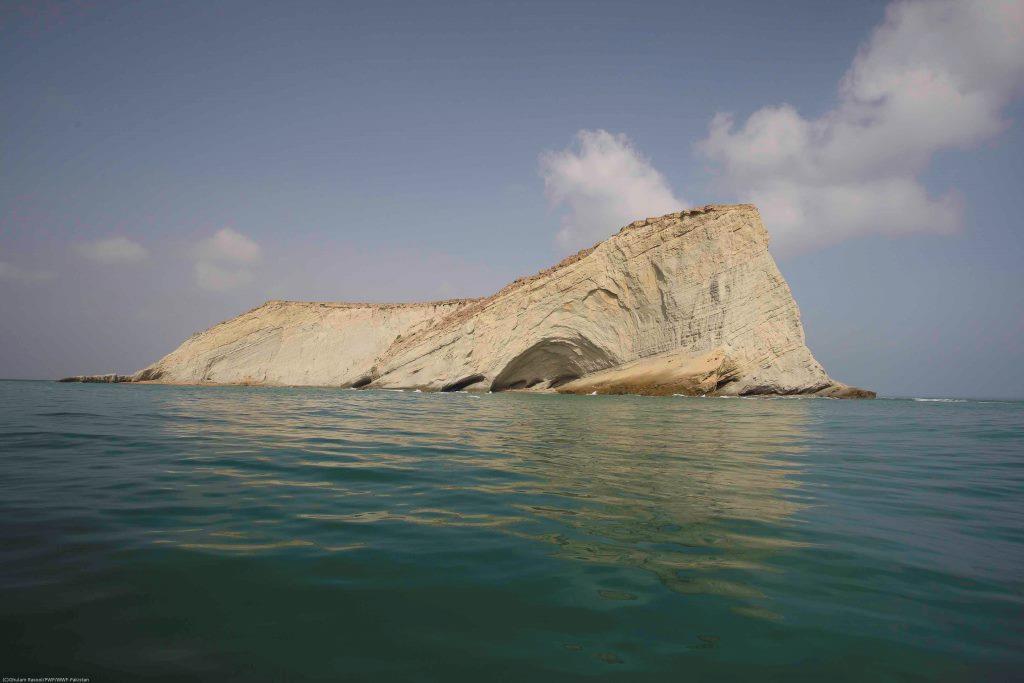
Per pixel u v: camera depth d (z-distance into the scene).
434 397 34.19
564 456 8.44
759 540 4.27
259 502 5.34
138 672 2.34
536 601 3.15
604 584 3.41
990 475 7.39
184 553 3.82
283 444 9.67
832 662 2.54
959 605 3.17
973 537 4.47
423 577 3.48
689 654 2.60
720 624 2.91
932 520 4.98
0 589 3.15
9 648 2.50
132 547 3.93
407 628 2.81
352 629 2.79
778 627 2.88
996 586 3.46
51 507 4.96
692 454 8.79
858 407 26.38
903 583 3.48
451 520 4.75
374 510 5.07
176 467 7.17
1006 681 2.38
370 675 2.38
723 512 5.09
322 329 69.88
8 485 5.85
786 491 6.05
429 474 6.84
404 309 70.88
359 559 3.78
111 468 7.01
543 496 5.66
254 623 2.84
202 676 2.33
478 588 3.32
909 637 2.79
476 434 11.68
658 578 3.51
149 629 2.74
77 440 9.77
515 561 3.78
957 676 2.43
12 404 19.98
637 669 2.46
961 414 22.48
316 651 2.57
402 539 4.22
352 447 9.38
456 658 2.53
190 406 20.97
